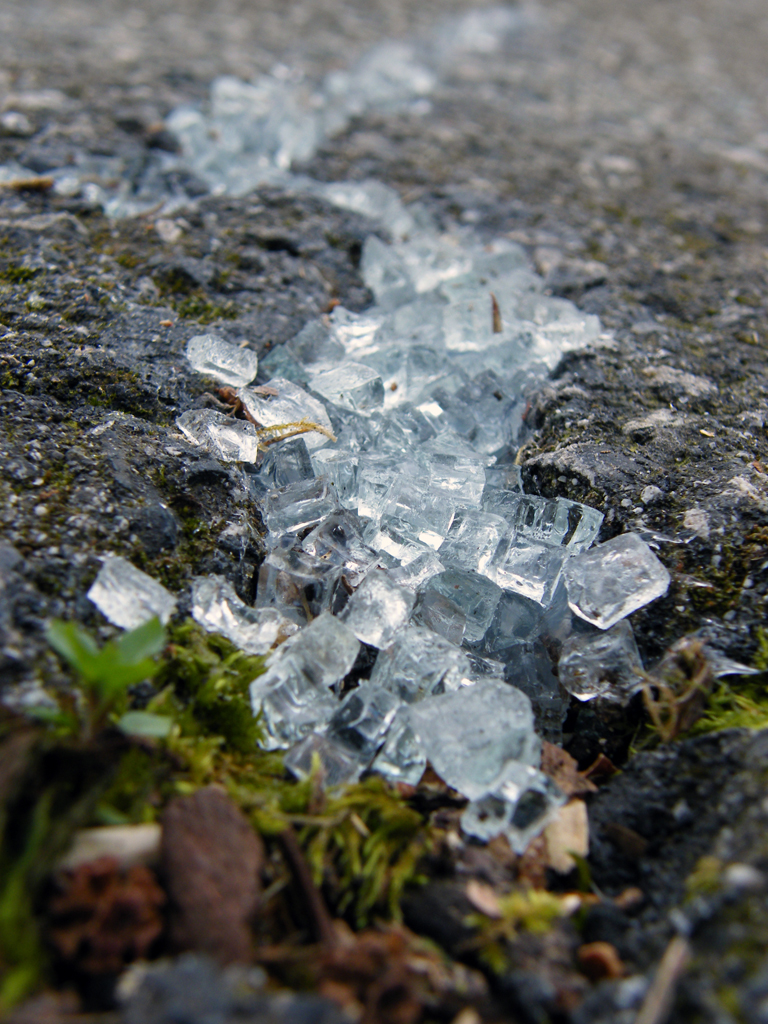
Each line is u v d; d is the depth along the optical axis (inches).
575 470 3.0
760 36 11.2
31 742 1.9
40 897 1.9
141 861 2.0
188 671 2.4
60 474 2.6
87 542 2.5
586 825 2.3
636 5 12.1
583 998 1.9
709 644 2.6
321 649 2.4
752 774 2.2
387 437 3.2
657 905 2.1
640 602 2.6
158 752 2.2
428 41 8.9
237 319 3.5
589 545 2.8
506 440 3.3
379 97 6.7
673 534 2.8
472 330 3.5
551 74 8.4
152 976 1.8
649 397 3.3
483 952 2.0
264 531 2.8
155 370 3.1
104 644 2.3
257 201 4.3
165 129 5.0
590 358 3.5
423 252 4.0
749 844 2.0
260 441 3.0
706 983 1.8
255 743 2.4
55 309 3.3
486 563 2.8
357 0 10.1
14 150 4.4
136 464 2.7
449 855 2.2
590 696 2.6
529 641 2.7
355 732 2.4
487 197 4.9
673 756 2.4
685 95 8.2
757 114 7.8
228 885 2.0
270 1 9.5
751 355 3.6
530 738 2.3
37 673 2.2
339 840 2.2
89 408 2.9
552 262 4.2
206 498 2.7
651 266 4.3
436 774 2.4
